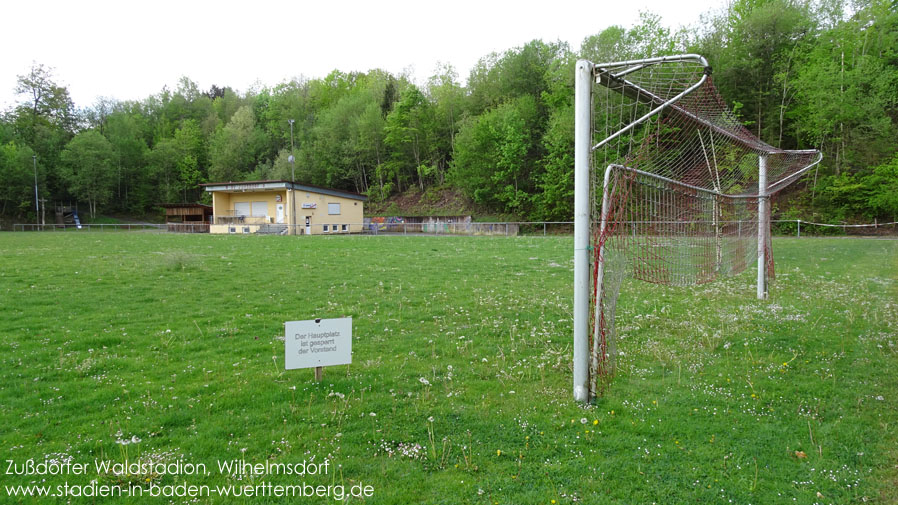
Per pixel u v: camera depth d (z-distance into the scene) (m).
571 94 40.94
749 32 35.06
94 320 7.79
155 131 75.56
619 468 3.61
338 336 5.01
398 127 55.47
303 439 3.99
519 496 3.25
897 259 15.98
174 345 6.52
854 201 30.25
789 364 5.87
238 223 40.97
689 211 7.92
